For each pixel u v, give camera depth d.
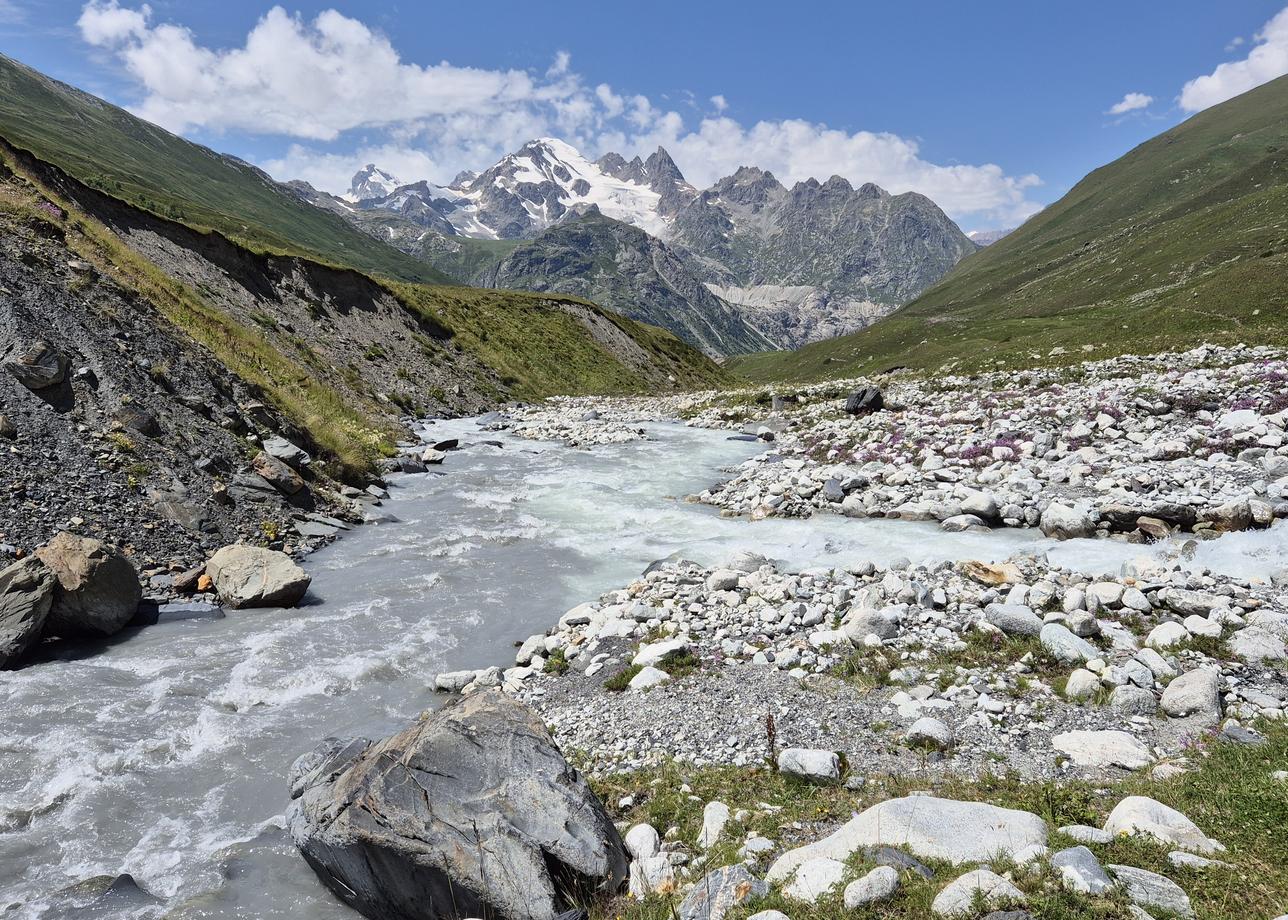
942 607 15.08
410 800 7.91
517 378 72.81
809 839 7.83
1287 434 23.97
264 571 18.25
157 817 9.81
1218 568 16.34
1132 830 6.64
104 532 18.42
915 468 29.98
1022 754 9.68
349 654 15.34
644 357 106.50
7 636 13.82
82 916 7.94
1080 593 14.38
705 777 9.81
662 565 20.50
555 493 30.73
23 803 9.86
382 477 32.59
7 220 28.05
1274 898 5.46
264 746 11.70
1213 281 76.94
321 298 57.34
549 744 8.64
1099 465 25.31
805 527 24.45
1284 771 7.72
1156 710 10.51
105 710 12.40
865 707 11.46
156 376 24.70
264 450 25.91
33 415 19.97
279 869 8.89
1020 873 6.06
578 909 6.93
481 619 17.52
